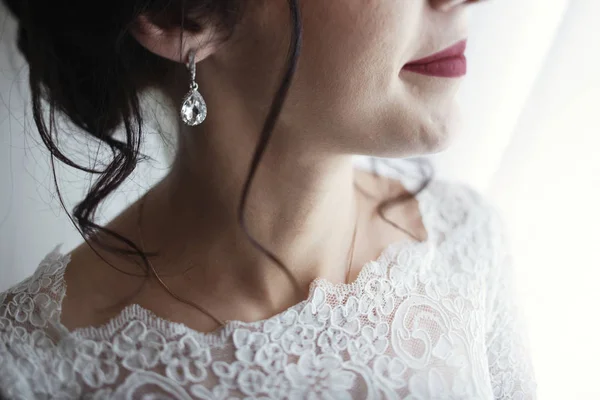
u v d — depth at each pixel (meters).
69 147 0.55
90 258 0.48
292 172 0.43
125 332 0.45
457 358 0.47
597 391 0.61
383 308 0.46
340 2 0.38
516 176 0.61
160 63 0.44
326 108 0.40
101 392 0.44
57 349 0.45
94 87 0.44
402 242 0.50
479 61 0.58
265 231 0.44
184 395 0.43
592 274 0.59
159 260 0.47
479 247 0.52
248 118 0.42
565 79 0.57
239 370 0.44
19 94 0.57
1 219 0.60
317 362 0.44
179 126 0.46
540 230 0.60
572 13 0.56
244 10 0.39
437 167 0.62
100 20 0.41
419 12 0.39
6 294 0.48
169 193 0.48
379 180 0.54
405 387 0.45
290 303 0.46
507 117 0.60
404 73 0.40
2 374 0.45
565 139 0.58
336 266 0.47
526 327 0.56
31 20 0.43
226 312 0.45
